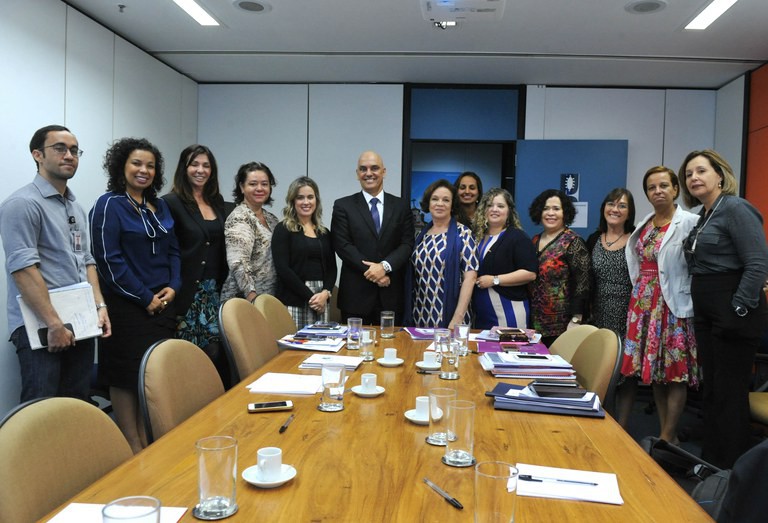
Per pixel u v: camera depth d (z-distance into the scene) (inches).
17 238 93.2
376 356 91.4
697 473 77.6
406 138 215.6
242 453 49.7
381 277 128.1
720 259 109.7
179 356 67.9
